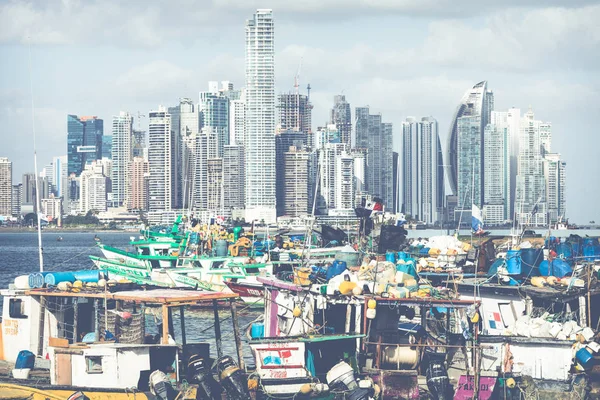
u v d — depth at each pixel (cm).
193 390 4516
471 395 4694
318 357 4825
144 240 9525
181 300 4703
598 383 4684
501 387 4684
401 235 6831
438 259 6556
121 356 4481
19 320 5203
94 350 4481
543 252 6025
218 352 4884
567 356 4703
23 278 5253
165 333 4653
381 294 5006
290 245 9650
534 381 4697
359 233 7275
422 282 5681
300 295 5081
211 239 9400
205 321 7969
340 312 5219
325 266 7275
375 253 6650
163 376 4488
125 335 4791
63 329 5116
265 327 5234
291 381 4653
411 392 4719
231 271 8669
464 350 4800
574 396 4631
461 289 5803
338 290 5006
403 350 4847
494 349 4831
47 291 5125
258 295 6756
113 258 9331
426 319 5500
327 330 5091
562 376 4691
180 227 10925
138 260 9169
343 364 4662
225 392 4622
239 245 9012
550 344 4725
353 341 4894
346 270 5741
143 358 4547
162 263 9181
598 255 6531
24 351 5000
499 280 5825
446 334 5231
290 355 4700
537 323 4888
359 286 5019
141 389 4531
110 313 4959
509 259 5834
